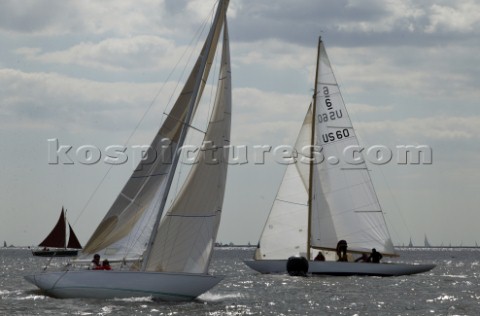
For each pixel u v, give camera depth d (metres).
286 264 102.12
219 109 65.75
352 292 86.62
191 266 64.00
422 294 86.19
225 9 65.94
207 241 64.44
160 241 63.69
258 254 103.94
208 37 65.44
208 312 62.69
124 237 63.41
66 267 64.44
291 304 74.44
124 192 63.69
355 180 103.81
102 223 63.47
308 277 102.19
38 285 65.31
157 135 64.56
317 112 104.38
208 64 65.56
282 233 103.56
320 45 104.94
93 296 63.88
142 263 63.31
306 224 103.38
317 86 104.69
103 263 63.78
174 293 63.94
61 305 63.47
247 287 91.81
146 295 63.69
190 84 64.94
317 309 71.50
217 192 65.00
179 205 64.31
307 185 103.75
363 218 103.56
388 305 75.31
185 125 64.25
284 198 103.88
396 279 103.69
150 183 63.94
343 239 103.19
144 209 63.62
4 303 65.62
